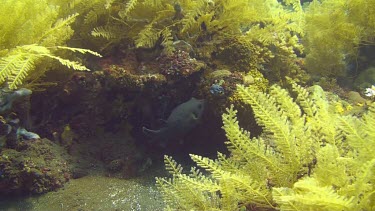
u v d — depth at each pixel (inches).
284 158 94.1
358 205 74.3
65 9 164.1
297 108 99.8
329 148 82.4
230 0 181.6
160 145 157.4
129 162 150.3
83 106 158.2
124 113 159.8
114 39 172.4
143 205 122.7
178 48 167.3
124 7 174.4
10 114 132.0
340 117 83.0
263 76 190.5
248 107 151.9
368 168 71.7
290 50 204.5
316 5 207.2
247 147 94.3
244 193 93.5
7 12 135.9
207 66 172.4
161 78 153.4
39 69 143.6
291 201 77.4
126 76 150.8
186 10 179.9
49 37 138.8
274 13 203.9
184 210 96.0
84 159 148.6
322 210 77.3
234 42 181.5
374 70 199.3
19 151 129.8
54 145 143.2
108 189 131.7
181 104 157.2
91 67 162.6
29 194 125.1
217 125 156.5
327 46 202.2
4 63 119.4
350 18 199.8
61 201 122.9
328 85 197.8
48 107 159.0
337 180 81.7
